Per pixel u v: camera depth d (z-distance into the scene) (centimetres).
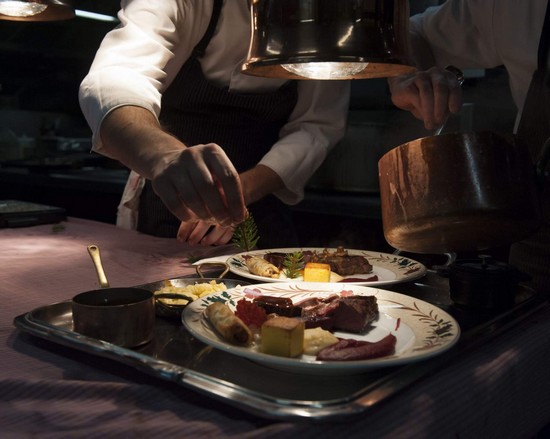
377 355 70
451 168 89
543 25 137
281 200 195
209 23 161
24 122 468
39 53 392
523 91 154
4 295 110
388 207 99
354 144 266
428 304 89
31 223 192
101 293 84
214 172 90
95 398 65
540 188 97
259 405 57
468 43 167
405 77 134
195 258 141
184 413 62
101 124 117
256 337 80
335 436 57
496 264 105
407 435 60
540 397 88
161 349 78
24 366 75
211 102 170
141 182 191
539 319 96
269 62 73
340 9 70
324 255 132
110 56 133
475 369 74
